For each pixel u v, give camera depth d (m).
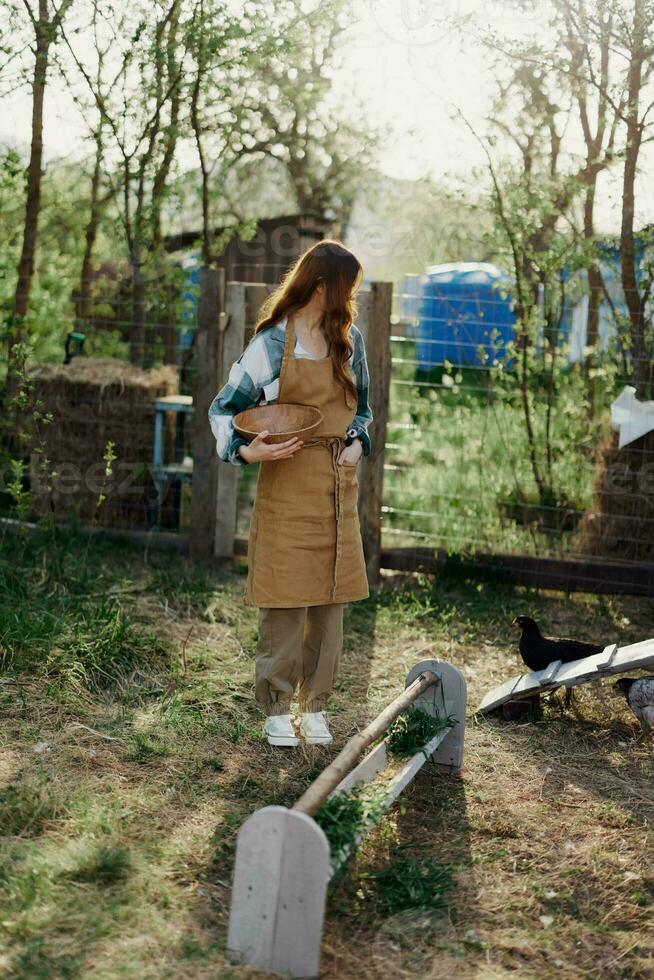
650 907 2.85
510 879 2.97
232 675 4.55
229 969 2.39
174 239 8.83
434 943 2.61
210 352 6.21
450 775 3.66
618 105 6.41
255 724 4.01
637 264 6.60
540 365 6.76
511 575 6.09
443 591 6.06
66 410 6.65
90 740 3.72
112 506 6.69
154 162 7.48
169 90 7.23
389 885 2.88
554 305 6.82
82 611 4.94
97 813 3.14
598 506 6.19
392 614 5.59
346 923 2.68
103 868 2.80
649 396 6.32
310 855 2.34
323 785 2.63
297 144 11.00
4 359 6.96
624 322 6.44
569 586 6.01
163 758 3.63
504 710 4.24
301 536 3.53
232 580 6.05
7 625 4.50
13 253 7.65
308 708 3.80
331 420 3.50
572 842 3.21
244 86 7.70
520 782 3.65
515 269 6.75
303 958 2.37
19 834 3.01
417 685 3.51
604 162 6.50
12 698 4.00
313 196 11.70
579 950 2.64
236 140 7.97
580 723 4.24
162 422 6.69
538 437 6.94
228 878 2.86
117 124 7.28
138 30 6.96
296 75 8.55
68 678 4.18
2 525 6.41
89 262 8.05
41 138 7.10
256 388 3.49
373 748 3.56
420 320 8.50
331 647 3.72
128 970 2.37
